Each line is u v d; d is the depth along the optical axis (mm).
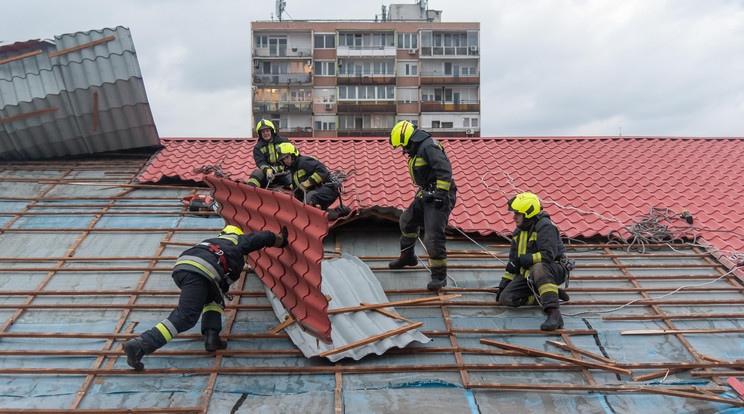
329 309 5641
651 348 5359
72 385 4695
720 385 4844
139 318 5570
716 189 8781
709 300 5992
